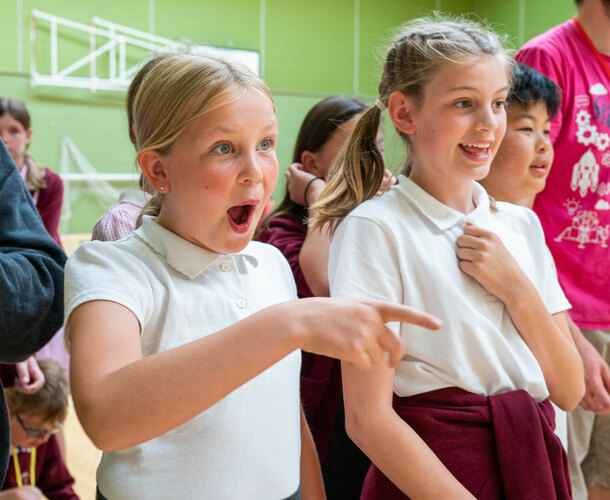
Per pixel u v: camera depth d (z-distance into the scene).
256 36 7.99
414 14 8.69
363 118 1.26
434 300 1.06
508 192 1.54
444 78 1.09
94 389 0.67
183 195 0.85
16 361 1.02
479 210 1.17
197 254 0.89
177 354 0.65
